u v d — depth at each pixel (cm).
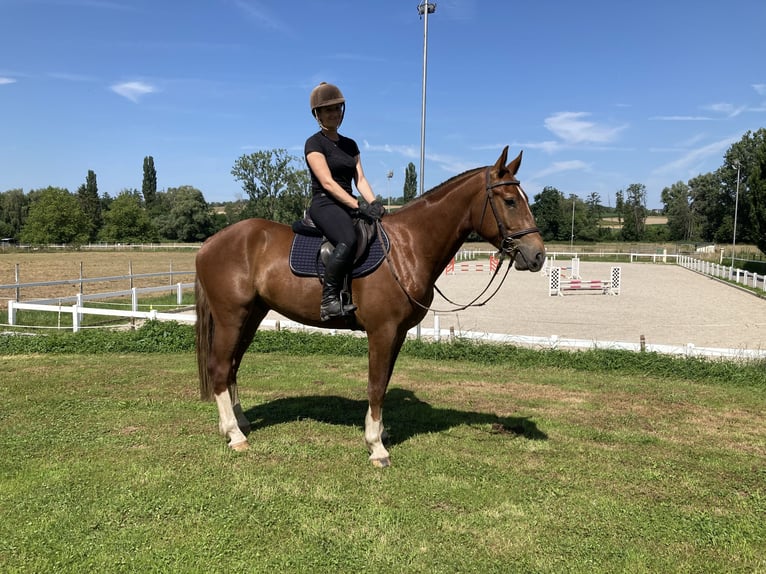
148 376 712
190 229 8300
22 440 467
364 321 421
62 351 893
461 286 2412
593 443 485
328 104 411
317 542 315
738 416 573
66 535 317
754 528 339
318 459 435
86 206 8831
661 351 849
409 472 411
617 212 11538
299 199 6719
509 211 397
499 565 295
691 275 3200
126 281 2452
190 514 343
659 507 365
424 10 1270
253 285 455
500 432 506
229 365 468
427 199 430
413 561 298
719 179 7275
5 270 3058
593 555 307
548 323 1304
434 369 789
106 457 433
